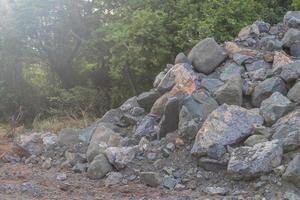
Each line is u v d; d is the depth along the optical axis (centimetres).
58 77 1791
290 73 710
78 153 757
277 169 570
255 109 684
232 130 638
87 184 646
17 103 1706
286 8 1380
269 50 806
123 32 1346
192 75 761
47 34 1695
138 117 805
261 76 741
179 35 1297
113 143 731
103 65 1662
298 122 615
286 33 816
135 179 647
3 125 1389
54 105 1659
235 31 1240
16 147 827
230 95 712
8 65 1692
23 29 1616
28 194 601
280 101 665
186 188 609
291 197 532
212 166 623
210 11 1280
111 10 1591
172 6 1395
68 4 1655
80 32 1691
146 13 1334
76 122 1127
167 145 686
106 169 671
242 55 786
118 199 573
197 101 714
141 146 700
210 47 796
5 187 624
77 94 1562
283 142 592
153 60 1385
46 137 827
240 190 575
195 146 641
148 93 826
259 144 596
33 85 1733
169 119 719
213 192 579
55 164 755
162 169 652
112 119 829
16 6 1596
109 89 1634
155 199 564
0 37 1623
